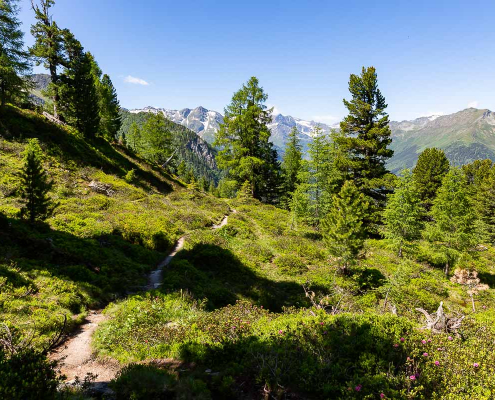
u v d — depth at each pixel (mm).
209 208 35531
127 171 37875
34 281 10758
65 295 10648
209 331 8516
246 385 5695
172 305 11781
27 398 4258
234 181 46062
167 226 24000
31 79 29656
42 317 8719
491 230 41344
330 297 14336
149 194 34125
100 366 7090
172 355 7508
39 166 15539
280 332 7543
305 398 5211
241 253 21969
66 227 17625
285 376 5531
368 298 16203
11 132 27484
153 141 54875
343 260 18875
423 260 26172
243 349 7047
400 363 5805
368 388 4984
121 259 16109
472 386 4949
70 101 36125
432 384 5074
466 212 24469
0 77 26766
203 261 18969
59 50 35406
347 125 33531
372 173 32812
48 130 31594
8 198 18641
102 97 49719
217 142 42312
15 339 5828
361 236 18938
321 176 31625
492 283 23188
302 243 25906
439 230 24734
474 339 7004
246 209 38000
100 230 18672
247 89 40812
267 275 19203
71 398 4906
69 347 8078
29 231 14203
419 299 16328
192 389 5316
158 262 18625
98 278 13031
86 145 35469
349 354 6375
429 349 6168
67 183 25984
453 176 24625
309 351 6457
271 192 53000
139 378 5562
